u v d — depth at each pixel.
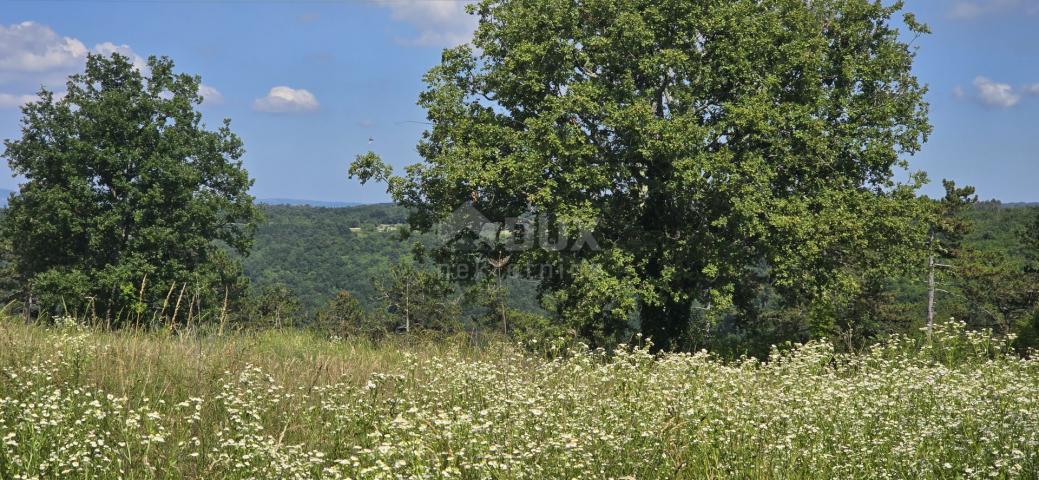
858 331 28.47
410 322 46.78
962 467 6.58
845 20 27.06
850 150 25.27
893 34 27.12
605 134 24.36
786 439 6.70
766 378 10.08
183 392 8.76
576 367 9.61
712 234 23.17
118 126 40.94
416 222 26.19
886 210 24.55
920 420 7.54
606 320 25.33
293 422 7.92
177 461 6.67
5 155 40.91
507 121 25.84
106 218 39.41
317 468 6.20
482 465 5.87
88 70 42.56
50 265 40.62
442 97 25.78
